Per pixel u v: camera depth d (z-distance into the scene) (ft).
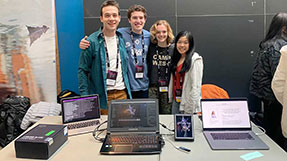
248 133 5.51
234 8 9.52
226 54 9.80
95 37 7.64
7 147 5.14
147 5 9.58
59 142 5.00
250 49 9.73
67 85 10.71
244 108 5.78
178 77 7.93
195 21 9.62
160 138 5.20
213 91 9.11
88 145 5.16
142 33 8.45
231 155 4.60
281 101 6.30
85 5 9.62
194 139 5.34
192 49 7.68
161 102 8.45
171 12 9.60
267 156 4.53
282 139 8.07
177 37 7.69
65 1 10.13
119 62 7.80
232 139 5.24
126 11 9.60
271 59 7.27
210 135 5.46
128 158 4.56
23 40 10.29
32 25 10.18
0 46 10.33
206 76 9.98
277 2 9.41
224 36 9.70
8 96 10.53
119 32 8.00
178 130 5.38
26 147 4.60
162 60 8.25
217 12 9.57
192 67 7.51
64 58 10.51
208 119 5.76
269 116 8.23
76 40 10.36
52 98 10.66
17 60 10.43
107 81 7.68
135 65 8.11
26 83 10.58
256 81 8.33
